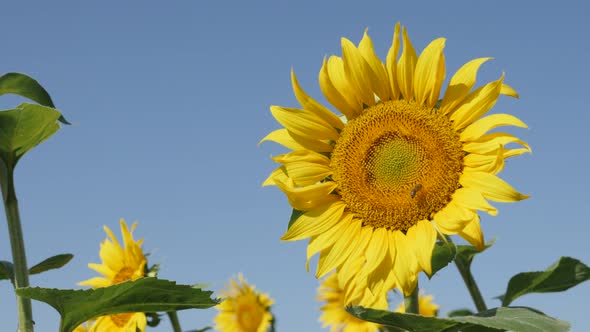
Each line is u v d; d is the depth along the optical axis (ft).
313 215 3.84
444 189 3.74
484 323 3.37
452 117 3.77
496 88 3.68
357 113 3.91
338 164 3.89
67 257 4.12
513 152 3.60
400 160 3.81
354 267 3.75
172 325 4.66
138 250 4.82
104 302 3.68
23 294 3.59
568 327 3.38
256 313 6.22
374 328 5.39
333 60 3.92
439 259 3.67
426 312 5.61
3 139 3.75
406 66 3.83
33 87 3.95
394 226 3.79
